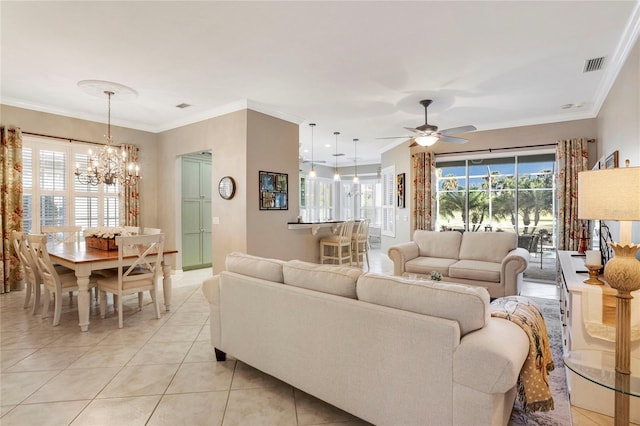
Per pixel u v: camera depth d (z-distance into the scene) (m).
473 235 4.95
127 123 5.79
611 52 3.26
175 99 4.64
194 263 6.38
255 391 2.23
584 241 4.33
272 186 5.18
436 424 1.54
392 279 1.80
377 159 10.53
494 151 6.06
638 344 2.00
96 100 4.67
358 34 2.92
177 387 2.27
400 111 5.21
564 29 2.84
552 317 3.78
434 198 6.63
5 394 2.18
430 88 4.20
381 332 1.70
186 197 6.24
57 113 5.04
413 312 1.65
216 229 5.20
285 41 3.04
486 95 4.46
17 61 3.43
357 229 6.53
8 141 4.51
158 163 6.21
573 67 3.60
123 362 2.63
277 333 2.17
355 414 1.81
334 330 1.88
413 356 1.60
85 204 5.39
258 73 3.74
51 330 3.27
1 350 2.83
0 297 4.37
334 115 5.43
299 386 2.06
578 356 1.83
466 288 1.63
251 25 2.77
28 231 4.82
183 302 4.27
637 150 2.86
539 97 4.56
